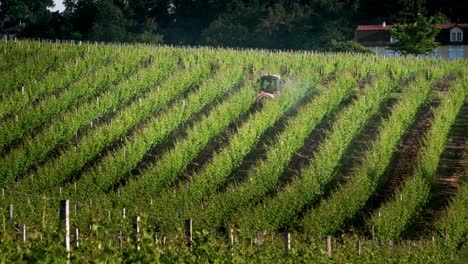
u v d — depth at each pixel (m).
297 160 85.50
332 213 67.69
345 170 83.31
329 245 45.53
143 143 83.38
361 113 94.56
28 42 128.75
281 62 122.31
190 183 74.31
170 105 100.50
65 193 72.56
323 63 119.62
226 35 185.25
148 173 76.19
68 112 92.94
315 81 108.50
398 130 87.25
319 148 84.44
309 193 73.12
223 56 122.44
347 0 197.88
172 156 78.88
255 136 87.56
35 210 61.16
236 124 93.56
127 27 199.38
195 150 83.94
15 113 95.88
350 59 125.62
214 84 102.62
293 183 73.62
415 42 158.50
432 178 80.06
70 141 88.88
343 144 87.31
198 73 109.31
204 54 123.56
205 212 66.12
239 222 63.72
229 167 79.62
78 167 80.75
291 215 69.50
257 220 65.00
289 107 98.94
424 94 103.81
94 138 83.69
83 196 73.69
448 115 94.81
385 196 77.25
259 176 76.44
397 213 68.44
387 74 115.69
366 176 74.56
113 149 86.81
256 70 117.38
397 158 86.56
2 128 88.25
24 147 86.44
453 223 68.38
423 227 71.75
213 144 89.12
